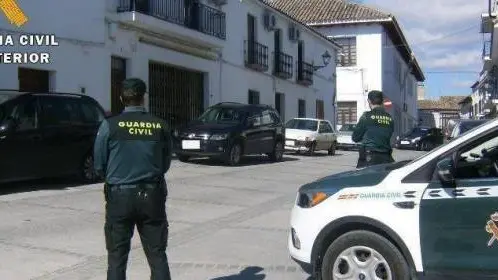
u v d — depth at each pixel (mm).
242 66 26016
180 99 21750
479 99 52031
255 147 18656
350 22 41406
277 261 6852
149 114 4879
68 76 15906
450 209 4699
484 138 4770
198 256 7059
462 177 4820
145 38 19141
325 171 17516
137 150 4680
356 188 5051
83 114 12430
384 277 4934
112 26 17469
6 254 6930
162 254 4816
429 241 4750
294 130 24047
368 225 4977
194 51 22062
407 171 4941
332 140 25422
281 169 17562
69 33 15938
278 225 8922
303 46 33250
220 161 18766
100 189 11781
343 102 42406
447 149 4855
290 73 30781
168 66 21031
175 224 8922
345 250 5035
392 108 46844
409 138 36312
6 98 10969
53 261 6695
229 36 24703
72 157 12023
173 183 13297
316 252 5172
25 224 8484
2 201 10188
